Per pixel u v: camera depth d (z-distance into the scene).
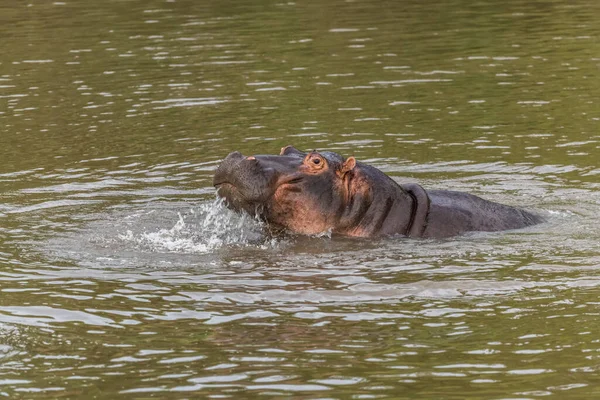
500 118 34.25
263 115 35.25
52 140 32.88
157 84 39.69
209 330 17.22
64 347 16.56
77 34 49.47
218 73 41.25
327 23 50.69
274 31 49.16
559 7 53.12
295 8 54.94
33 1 59.16
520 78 39.38
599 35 46.03
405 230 23.06
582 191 26.64
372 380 15.10
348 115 35.09
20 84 40.25
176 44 46.66
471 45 45.41
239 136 32.78
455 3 55.31
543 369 15.41
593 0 54.62
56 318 17.88
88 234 23.28
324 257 21.41
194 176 28.72
